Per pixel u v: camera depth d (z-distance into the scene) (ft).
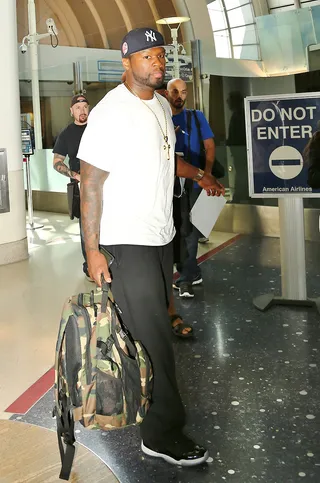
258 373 10.64
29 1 38.60
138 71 7.20
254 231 21.86
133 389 6.57
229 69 20.35
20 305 15.39
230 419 9.10
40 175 31.99
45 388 10.43
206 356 11.51
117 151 7.22
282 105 12.89
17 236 20.29
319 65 18.34
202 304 14.64
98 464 5.74
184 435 8.13
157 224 7.59
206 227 14.12
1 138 19.53
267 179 13.33
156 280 7.56
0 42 19.20
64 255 21.12
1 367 11.41
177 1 73.20
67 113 30.60
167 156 7.55
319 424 8.80
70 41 77.97
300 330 12.55
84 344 6.40
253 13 76.28
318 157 12.84
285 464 7.84
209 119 21.26
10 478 5.25
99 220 7.38
